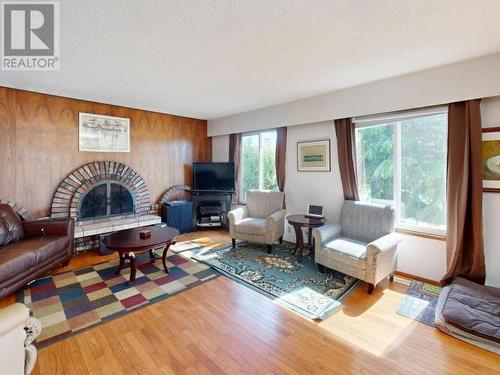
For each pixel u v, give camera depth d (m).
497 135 2.40
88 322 2.12
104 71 2.76
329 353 1.79
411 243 2.97
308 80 3.05
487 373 1.62
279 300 2.48
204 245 4.14
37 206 3.54
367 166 3.44
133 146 4.50
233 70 2.74
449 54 2.34
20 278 2.46
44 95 3.58
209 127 5.56
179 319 2.18
